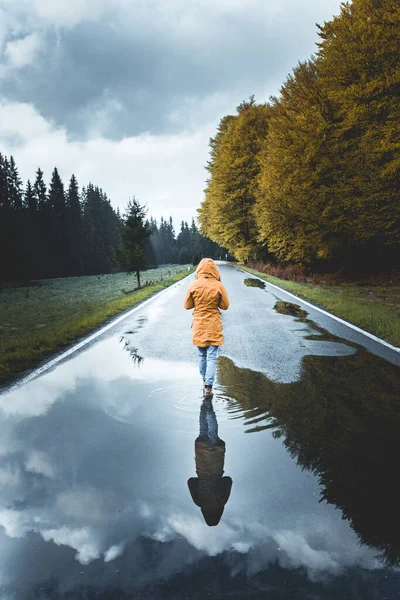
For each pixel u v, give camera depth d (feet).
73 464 10.91
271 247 85.15
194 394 16.63
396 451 11.43
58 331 31.78
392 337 26.25
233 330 31.17
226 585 6.66
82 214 331.57
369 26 54.03
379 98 54.19
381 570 6.96
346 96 55.36
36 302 74.08
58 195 267.80
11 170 242.17
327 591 6.51
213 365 16.63
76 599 6.42
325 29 59.16
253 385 17.67
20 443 12.28
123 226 84.94
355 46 54.85
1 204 189.06
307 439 12.25
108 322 37.09
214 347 16.87
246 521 8.35
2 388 18.02
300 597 6.40
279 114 76.95
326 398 15.85
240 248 143.43
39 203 253.24
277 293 57.98
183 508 8.83
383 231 59.67
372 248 68.44
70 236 258.78
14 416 14.55
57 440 12.46
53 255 234.99
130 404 15.58
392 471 10.32
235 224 134.21
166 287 77.87
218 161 142.92
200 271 18.03
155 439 12.42
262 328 31.68
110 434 12.84
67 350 25.52
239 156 132.05
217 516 8.52
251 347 25.30
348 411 14.47
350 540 7.73
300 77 68.23
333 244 66.59
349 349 24.21
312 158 61.16
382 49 53.36
